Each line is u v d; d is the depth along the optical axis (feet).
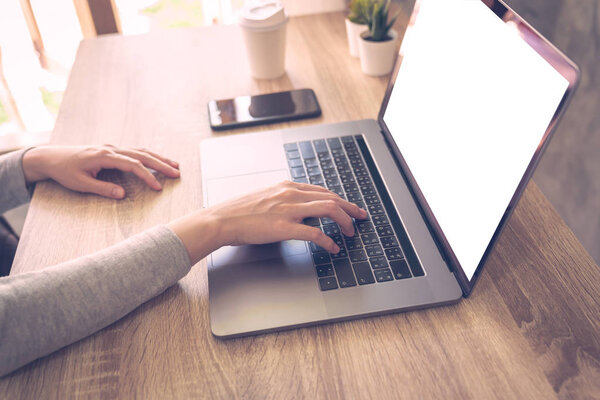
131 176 2.67
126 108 3.16
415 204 2.42
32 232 2.36
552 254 2.22
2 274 3.43
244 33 3.22
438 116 2.30
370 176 2.59
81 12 4.47
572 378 1.77
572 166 3.08
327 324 1.97
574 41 2.81
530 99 1.71
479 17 2.08
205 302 2.06
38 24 4.57
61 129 2.99
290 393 1.76
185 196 2.55
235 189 2.53
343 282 2.06
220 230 2.15
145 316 2.01
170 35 3.89
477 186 1.95
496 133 1.87
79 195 2.57
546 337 1.90
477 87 2.02
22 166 2.63
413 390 1.75
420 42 2.57
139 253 2.03
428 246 2.20
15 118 5.13
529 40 1.74
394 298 2.00
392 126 2.77
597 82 2.74
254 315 1.96
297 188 2.35
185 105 3.19
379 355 1.86
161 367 1.84
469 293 1.98
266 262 2.16
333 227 2.32
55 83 4.98
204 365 1.85
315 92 3.30
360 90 3.31
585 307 2.00
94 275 1.96
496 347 1.87
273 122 3.03
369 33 3.43
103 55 3.66
